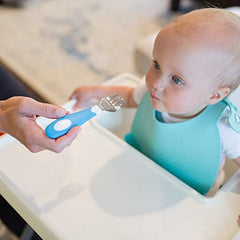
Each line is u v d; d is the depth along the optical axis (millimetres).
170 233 489
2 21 1940
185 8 2098
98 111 505
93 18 2006
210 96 551
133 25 1947
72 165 577
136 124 688
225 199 536
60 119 481
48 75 1575
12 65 1614
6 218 838
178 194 542
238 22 513
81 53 1727
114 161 590
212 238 485
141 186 552
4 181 543
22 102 499
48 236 487
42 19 1977
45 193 529
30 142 492
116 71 1622
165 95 543
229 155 598
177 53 501
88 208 514
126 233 486
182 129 603
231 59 507
